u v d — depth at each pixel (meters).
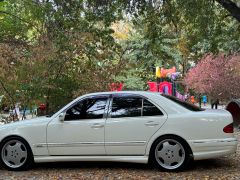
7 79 10.52
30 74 10.59
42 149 7.88
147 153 7.61
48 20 13.41
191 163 8.41
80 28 13.03
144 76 33.78
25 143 7.94
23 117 11.20
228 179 6.99
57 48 10.95
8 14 14.68
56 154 7.86
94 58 11.59
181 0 16.70
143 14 17.06
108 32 12.99
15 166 7.94
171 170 7.55
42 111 11.23
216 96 32.25
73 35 11.39
